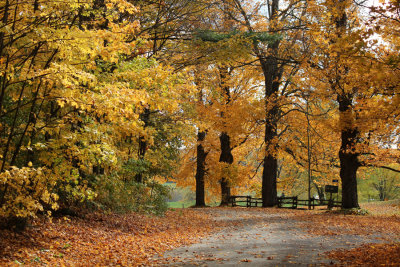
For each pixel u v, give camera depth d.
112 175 12.48
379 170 43.06
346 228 12.79
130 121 9.14
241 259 7.43
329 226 13.41
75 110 8.96
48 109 9.98
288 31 21.00
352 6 17.02
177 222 15.16
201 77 21.33
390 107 7.52
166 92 9.54
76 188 9.45
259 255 7.85
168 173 19.59
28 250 7.49
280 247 9.01
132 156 16.19
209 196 39.47
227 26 20.08
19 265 6.45
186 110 16.92
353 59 7.00
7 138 8.76
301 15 22.50
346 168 19.80
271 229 13.07
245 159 35.28
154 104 9.11
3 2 7.43
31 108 8.13
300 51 21.16
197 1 16.00
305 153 30.64
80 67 8.47
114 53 8.14
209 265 6.89
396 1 6.48
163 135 18.75
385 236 10.88
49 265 6.85
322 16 16.75
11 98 8.81
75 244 8.66
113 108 7.66
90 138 8.52
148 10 15.42
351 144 17.95
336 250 8.40
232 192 38.38
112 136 10.88
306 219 16.08
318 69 17.81
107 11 9.95
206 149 29.91
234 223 15.45
